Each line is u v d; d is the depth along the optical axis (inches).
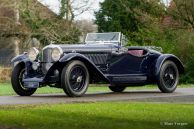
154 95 434.6
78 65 427.8
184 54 999.0
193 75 971.3
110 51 464.4
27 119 244.2
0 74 1214.3
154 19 1088.2
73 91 424.2
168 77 486.0
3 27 1465.3
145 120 243.8
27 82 442.0
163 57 482.9
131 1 1357.0
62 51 434.3
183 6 1034.7
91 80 454.9
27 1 1443.2
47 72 429.4
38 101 367.9
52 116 257.4
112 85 465.1
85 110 285.1
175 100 363.6
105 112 275.0
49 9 1461.6
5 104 335.0
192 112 276.1
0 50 1632.6
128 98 393.1
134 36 1161.4
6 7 1471.5
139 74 478.0
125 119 246.8
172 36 1071.0
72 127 221.8
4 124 229.5
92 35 506.0
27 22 1451.8
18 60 454.0
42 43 1462.8
